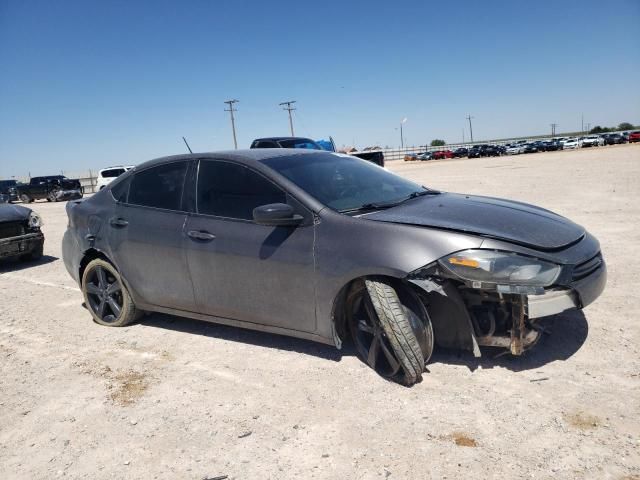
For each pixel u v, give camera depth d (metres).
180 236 4.08
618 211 9.66
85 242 4.84
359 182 4.03
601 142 65.00
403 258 3.08
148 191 4.47
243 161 3.93
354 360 3.67
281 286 3.59
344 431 2.82
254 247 3.67
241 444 2.79
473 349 3.27
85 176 53.00
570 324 4.04
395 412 2.96
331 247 3.35
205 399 3.31
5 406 3.45
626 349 3.55
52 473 2.68
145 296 4.49
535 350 3.61
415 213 3.46
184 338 4.43
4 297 6.38
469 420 2.82
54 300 6.09
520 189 15.04
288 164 3.94
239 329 4.53
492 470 2.41
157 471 2.62
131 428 3.04
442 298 3.28
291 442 2.77
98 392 3.54
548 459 2.46
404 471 2.46
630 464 2.38
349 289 3.43
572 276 3.07
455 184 18.78
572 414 2.81
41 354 4.33
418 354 3.11
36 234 8.63
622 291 4.79
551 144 63.03
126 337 4.56
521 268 2.93
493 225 3.24
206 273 3.96
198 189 4.12
